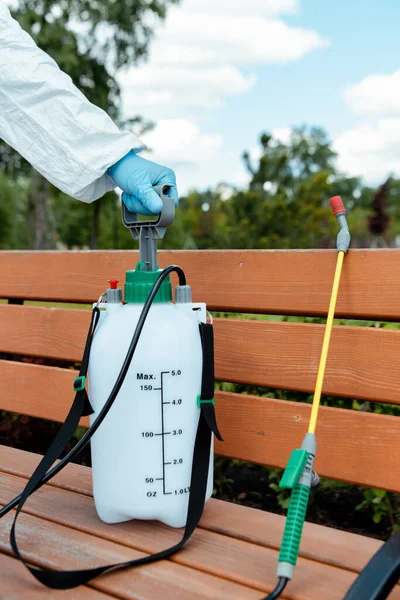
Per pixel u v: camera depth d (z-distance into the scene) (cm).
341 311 157
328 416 156
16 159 1567
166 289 144
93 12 1449
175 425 140
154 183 148
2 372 219
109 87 1504
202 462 142
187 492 143
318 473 157
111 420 140
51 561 129
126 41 1510
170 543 137
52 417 204
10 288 223
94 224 1770
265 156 1012
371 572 99
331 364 157
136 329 130
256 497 278
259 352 168
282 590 112
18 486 169
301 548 134
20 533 142
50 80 152
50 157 153
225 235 995
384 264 150
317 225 999
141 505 141
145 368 137
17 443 296
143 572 125
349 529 250
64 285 207
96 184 158
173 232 1709
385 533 245
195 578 123
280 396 261
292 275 164
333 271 158
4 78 153
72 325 201
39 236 1734
